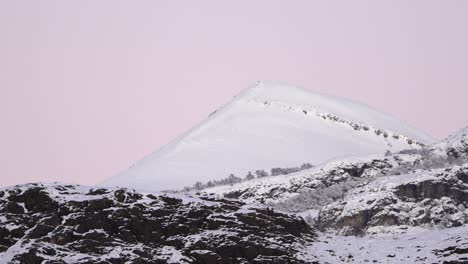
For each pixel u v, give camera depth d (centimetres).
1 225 15862
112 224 16062
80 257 15150
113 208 16212
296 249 16625
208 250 16038
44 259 14788
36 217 16000
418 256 16438
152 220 16300
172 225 16375
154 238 16162
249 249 16188
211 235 16312
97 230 15812
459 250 16275
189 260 15812
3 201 16338
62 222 15875
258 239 16475
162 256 15788
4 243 15662
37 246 15000
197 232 16438
